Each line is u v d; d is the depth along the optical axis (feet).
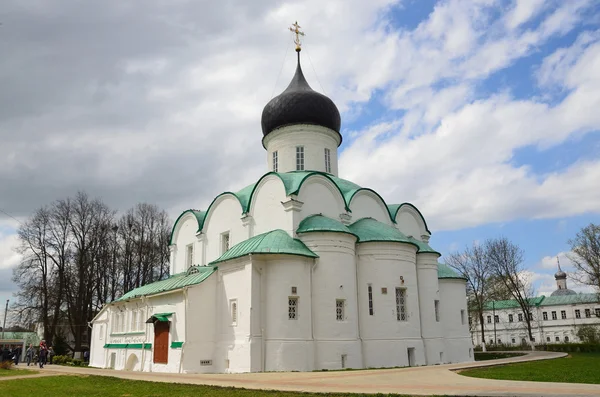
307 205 103.86
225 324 96.99
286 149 125.29
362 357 97.55
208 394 53.52
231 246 115.55
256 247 94.27
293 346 89.10
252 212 110.32
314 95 126.72
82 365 147.23
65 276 172.04
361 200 116.88
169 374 84.79
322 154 125.59
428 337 111.86
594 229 183.73
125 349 121.80
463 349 122.62
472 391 47.78
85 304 175.94
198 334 97.09
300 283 93.04
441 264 131.95
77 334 169.89
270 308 91.35
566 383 54.70
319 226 98.73
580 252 183.93
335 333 93.61
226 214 120.06
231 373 85.15
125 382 70.13
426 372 72.49
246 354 88.38
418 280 116.37
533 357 109.70
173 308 103.45
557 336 334.44
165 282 124.36
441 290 124.77
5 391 63.87
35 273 168.96
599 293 214.48
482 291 199.72
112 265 190.39
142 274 199.11
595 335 242.58
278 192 105.09
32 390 64.75
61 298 169.37
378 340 98.99
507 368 78.02
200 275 104.99
